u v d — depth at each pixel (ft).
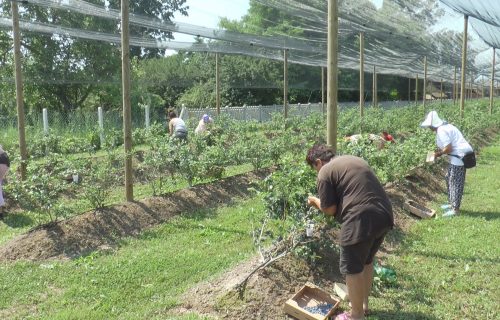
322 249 16.90
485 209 25.86
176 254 19.63
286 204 15.79
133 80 64.34
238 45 48.08
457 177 24.50
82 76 58.29
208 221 24.29
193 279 17.21
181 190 27.22
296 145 37.88
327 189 12.85
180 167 27.96
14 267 18.39
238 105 108.88
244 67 78.13
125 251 20.25
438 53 62.69
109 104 78.43
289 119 51.52
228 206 27.22
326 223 16.17
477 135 58.23
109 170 26.66
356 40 51.44
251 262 16.49
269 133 49.60
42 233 20.80
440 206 27.12
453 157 24.53
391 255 18.94
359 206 12.39
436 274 16.90
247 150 32.53
